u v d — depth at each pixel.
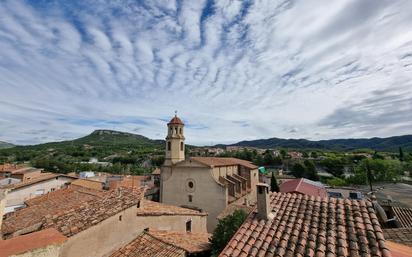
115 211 11.10
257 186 8.61
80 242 9.20
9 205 34.28
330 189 43.81
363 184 57.91
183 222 16.91
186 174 33.16
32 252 5.69
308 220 7.77
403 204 27.56
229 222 15.29
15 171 50.44
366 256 5.83
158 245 11.43
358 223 7.18
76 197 16.67
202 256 12.60
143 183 57.75
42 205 16.38
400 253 7.25
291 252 6.35
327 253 6.10
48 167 83.94
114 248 10.88
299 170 78.50
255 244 6.89
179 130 35.78
